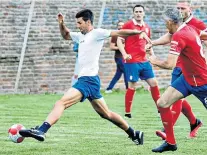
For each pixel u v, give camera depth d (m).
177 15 16.31
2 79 41.03
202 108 30.91
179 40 15.98
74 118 25.77
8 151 17.52
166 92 16.73
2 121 24.83
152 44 19.14
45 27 43.41
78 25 17.12
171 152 17.50
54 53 42.75
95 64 17.02
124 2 46.47
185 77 16.48
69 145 18.62
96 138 20.11
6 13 43.22
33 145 18.62
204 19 48.19
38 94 40.47
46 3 44.47
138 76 26.33
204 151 17.73
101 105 17.20
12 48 42.03
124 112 28.62
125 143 19.05
